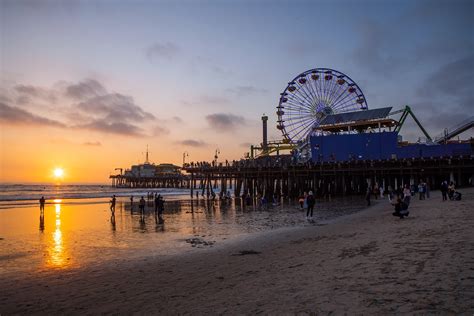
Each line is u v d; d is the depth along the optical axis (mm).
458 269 7445
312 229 20234
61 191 133000
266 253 13656
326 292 7152
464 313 5203
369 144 57781
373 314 5613
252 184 64500
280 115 72625
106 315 7750
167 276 11164
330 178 60031
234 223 26906
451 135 62125
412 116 60375
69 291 10164
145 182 180750
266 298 7383
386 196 48375
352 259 9945
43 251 17516
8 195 91625
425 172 49094
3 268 13867
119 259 14930
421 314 5359
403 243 11156
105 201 64250
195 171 65250
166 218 32312
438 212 19094
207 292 8664
